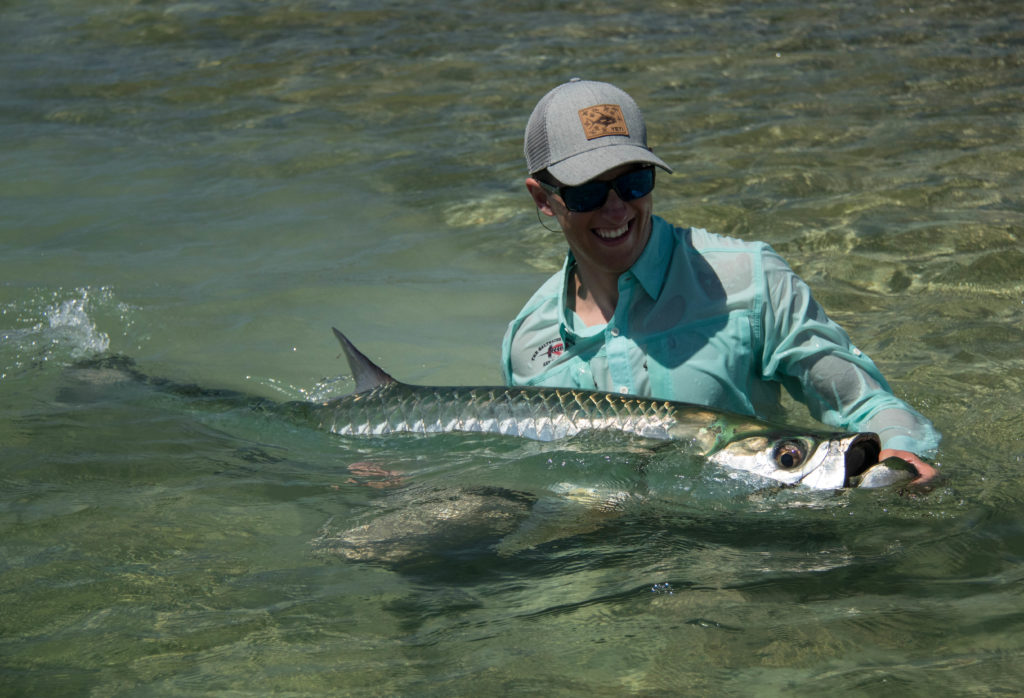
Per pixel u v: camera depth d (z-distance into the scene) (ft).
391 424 12.19
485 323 17.70
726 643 8.25
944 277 18.24
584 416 11.05
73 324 17.79
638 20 45.62
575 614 8.83
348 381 15.39
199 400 14.20
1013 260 18.62
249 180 27.04
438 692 7.82
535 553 9.87
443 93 35.22
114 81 38.09
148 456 12.57
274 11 48.91
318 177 27.04
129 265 20.97
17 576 9.77
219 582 9.61
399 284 19.74
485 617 8.87
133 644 8.61
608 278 11.33
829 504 9.80
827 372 10.62
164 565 9.95
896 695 7.39
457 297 19.01
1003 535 9.58
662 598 8.97
